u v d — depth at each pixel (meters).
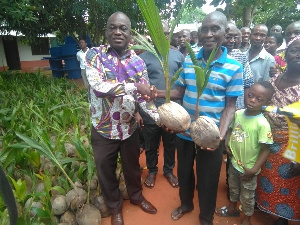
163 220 2.30
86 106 4.31
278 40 3.89
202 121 1.56
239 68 1.70
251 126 1.93
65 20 9.92
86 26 10.36
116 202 2.25
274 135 1.91
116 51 1.87
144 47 1.58
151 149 2.78
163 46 1.48
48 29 10.07
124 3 8.96
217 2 6.14
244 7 6.51
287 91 1.77
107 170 2.09
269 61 2.94
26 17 5.84
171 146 2.80
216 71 1.72
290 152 1.64
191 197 2.25
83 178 2.45
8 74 8.78
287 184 1.93
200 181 1.98
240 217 2.31
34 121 3.55
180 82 1.99
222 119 1.80
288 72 1.78
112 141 2.03
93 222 2.01
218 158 1.88
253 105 1.85
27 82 7.41
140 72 1.91
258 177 2.11
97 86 1.69
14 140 3.05
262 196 2.11
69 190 2.32
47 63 18.69
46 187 2.05
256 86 1.84
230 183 2.20
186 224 2.24
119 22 1.75
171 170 2.93
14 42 16.88
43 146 2.14
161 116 1.55
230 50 2.67
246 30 3.49
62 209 2.12
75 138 2.62
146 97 1.62
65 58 11.24
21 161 2.50
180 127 1.52
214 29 1.63
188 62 1.89
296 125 1.56
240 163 2.01
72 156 3.07
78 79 11.48
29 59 17.84
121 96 1.75
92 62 1.78
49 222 1.92
